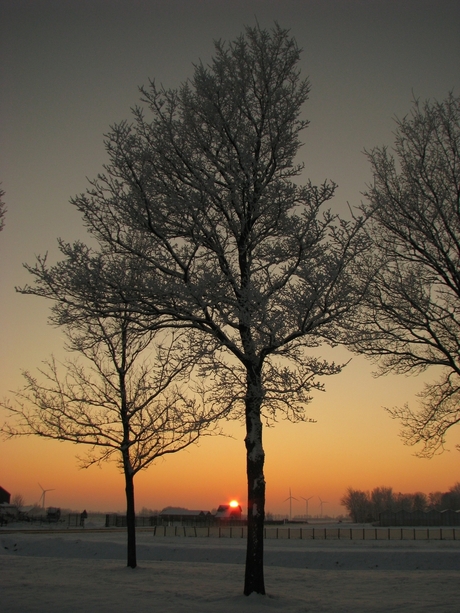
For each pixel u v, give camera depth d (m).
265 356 13.01
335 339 13.27
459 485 148.38
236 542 35.12
